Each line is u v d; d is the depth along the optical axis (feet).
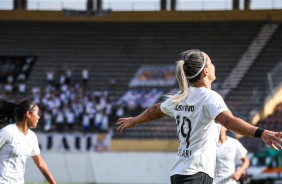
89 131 231.09
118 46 287.48
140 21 297.12
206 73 42.80
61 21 300.81
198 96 42.06
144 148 216.13
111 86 262.06
